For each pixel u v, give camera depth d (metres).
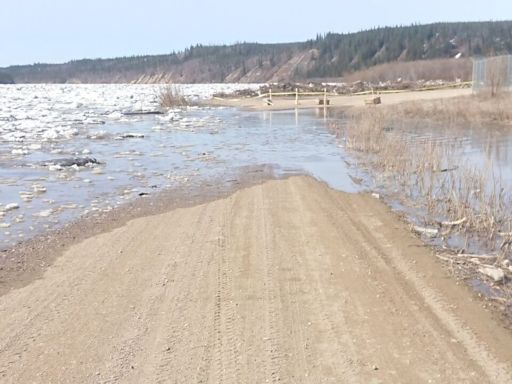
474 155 17.58
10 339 5.55
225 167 16.58
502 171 14.82
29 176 15.44
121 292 6.72
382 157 16.33
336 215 10.36
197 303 6.36
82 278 7.23
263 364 5.01
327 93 61.44
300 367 4.96
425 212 10.95
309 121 33.12
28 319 6.00
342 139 23.17
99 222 10.17
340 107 44.66
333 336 5.54
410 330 5.67
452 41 126.00
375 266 7.57
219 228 9.43
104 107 50.97
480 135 22.77
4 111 44.00
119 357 5.16
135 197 12.42
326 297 6.50
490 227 9.53
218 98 61.50
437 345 5.35
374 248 8.38
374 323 5.83
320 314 6.05
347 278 7.11
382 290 6.72
